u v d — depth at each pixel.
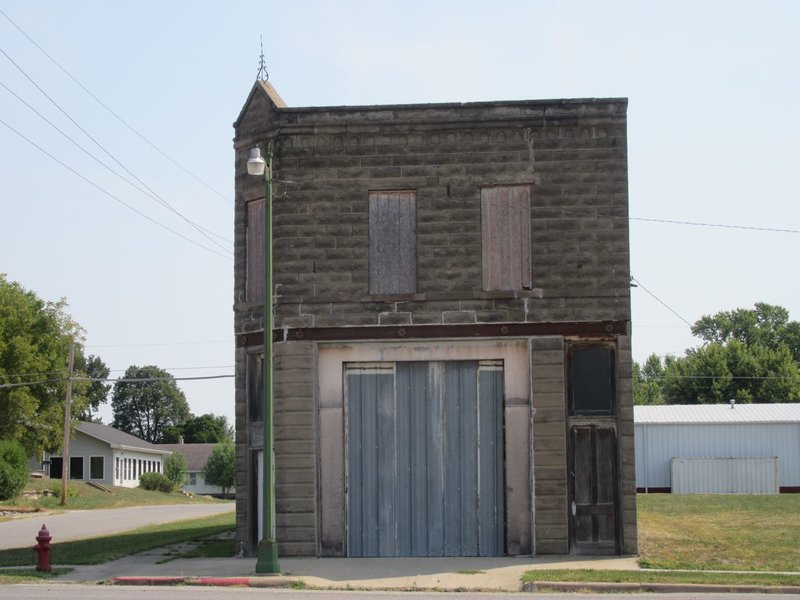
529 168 23.86
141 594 17.50
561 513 23.16
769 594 18.02
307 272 23.98
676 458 55.22
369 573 20.77
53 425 64.69
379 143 24.12
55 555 24.06
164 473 94.25
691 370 88.81
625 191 23.75
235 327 24.94
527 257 23.78
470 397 23.78
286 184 24.20
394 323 23.70
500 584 19.33
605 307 23.48
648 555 23.16
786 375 87.25
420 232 23.88
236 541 24.28
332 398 23.91
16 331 63.47
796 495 44.44
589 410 23.48
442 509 23.64
